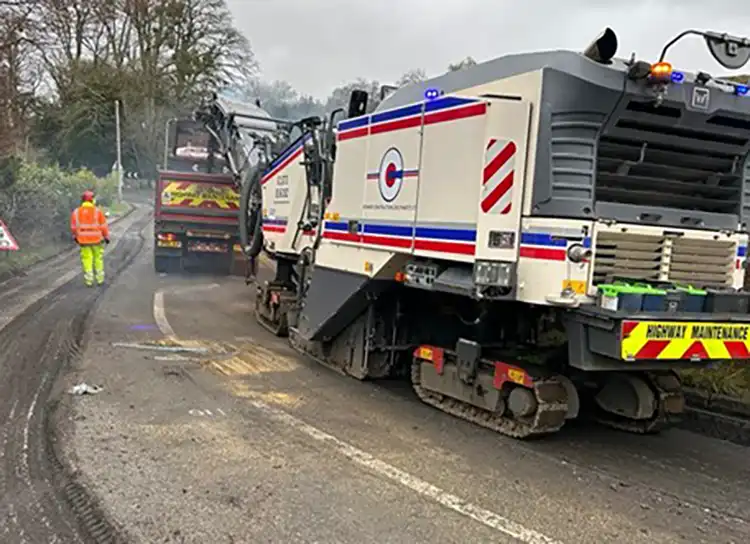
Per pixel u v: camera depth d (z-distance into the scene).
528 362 6.04
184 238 15.73
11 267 14.43
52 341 8.48
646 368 5.37
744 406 6.45
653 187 5.53
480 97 5.38
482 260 5.32
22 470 4.66
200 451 5.17
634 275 5.41
